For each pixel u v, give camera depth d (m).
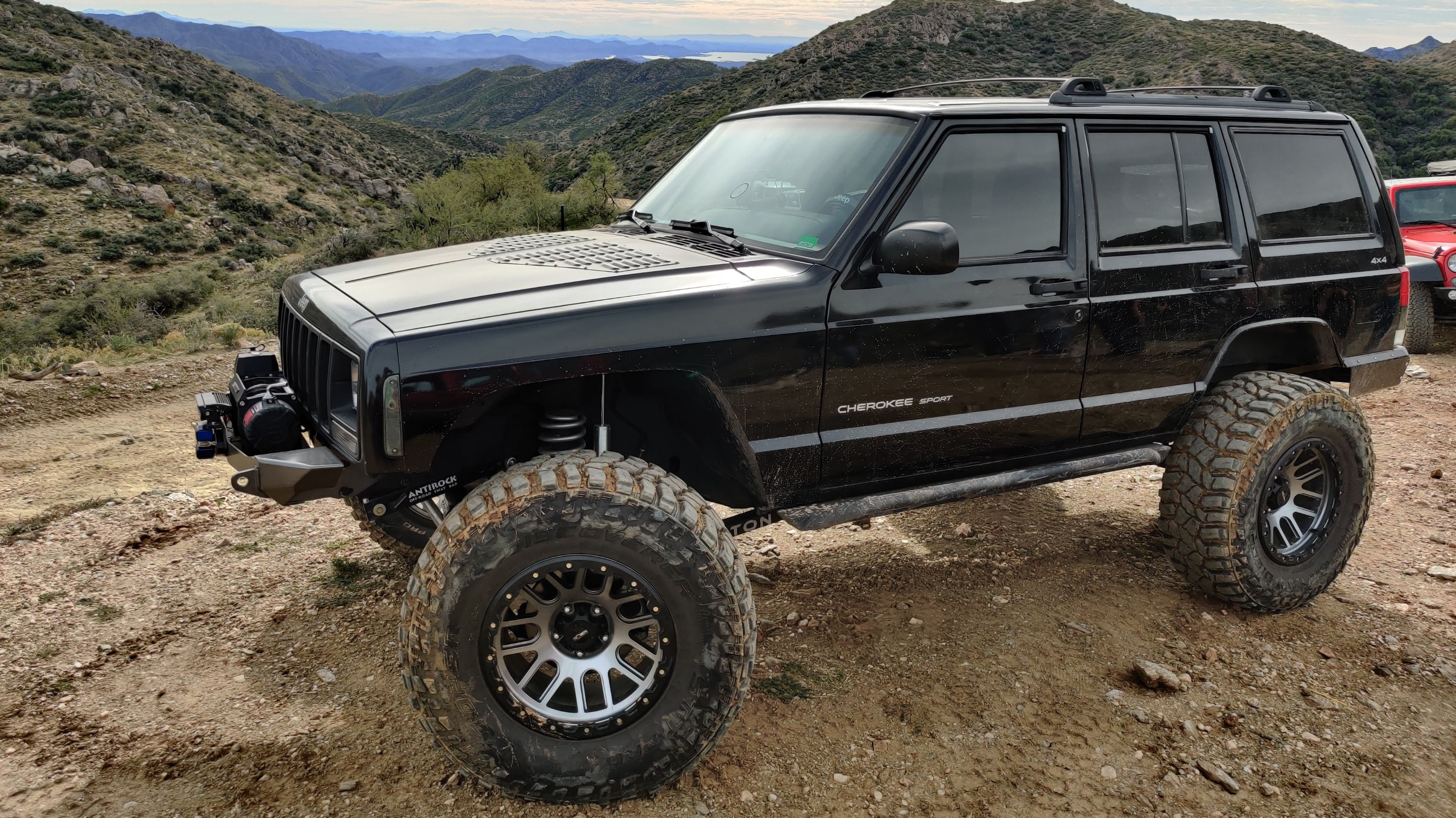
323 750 2.92
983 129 3.25
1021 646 3.63
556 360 2.57
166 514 5.03
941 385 3.24
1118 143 3.56
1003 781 2.86
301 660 3.49
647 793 2.75
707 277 2.91
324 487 2.68
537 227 31.64
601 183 32.97
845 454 3.15
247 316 17.88
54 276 52.22
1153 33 109.94
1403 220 10.51
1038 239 3.37
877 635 3.73
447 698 2.50
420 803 2.69
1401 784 2.87
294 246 69.25
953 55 120.38
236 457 2.72
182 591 4.06
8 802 2.63
